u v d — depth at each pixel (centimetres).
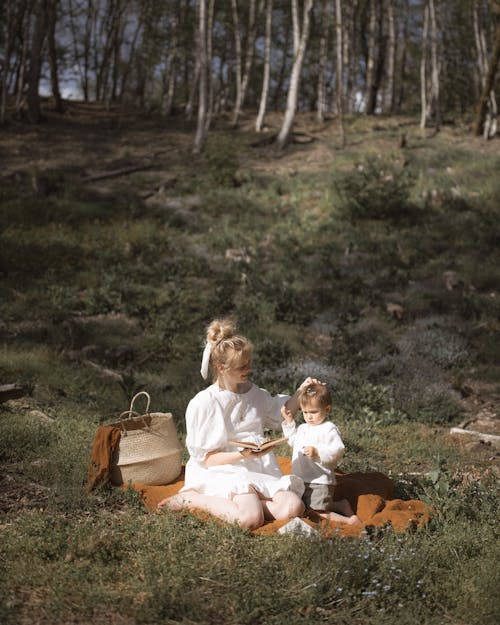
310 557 364
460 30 3731
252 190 2158
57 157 2495
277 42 3978
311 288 1457
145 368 1020
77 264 1552
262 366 1034
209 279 1514
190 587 336
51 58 3325
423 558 369
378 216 1923
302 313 1321
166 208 1980
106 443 485
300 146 2709
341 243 1745
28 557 361
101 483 478
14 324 1160
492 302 1372
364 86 4234
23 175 2170
